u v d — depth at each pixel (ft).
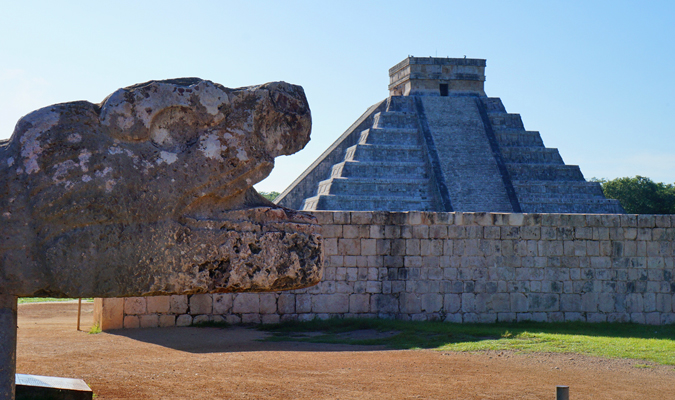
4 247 10.69
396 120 196.54
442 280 55.01
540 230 56.49
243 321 52.60
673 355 37.88
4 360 10.77
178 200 11.37
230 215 11.89
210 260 11.55
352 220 54.34
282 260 12.03
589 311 56.34
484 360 36.47
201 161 11.50
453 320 54.80
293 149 12.72
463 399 27.04
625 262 57.00
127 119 11.15
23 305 82.64
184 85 11.85
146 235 11.19
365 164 175.63
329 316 53.52
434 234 55.21
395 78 225.97
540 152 193.67
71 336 47.47
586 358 37.14
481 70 215.92
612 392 28.58
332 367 34.12
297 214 12.62
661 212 245.04
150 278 11.23
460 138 190.08
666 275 57.31
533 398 27.32
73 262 10.87
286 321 52.85
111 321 50.62
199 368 33.65
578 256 56.65
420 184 174.50
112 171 11.00
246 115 11.93
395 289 54.39
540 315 55.83
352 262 54.19
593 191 181.27
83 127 11.05
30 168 10.78
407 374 32.27
